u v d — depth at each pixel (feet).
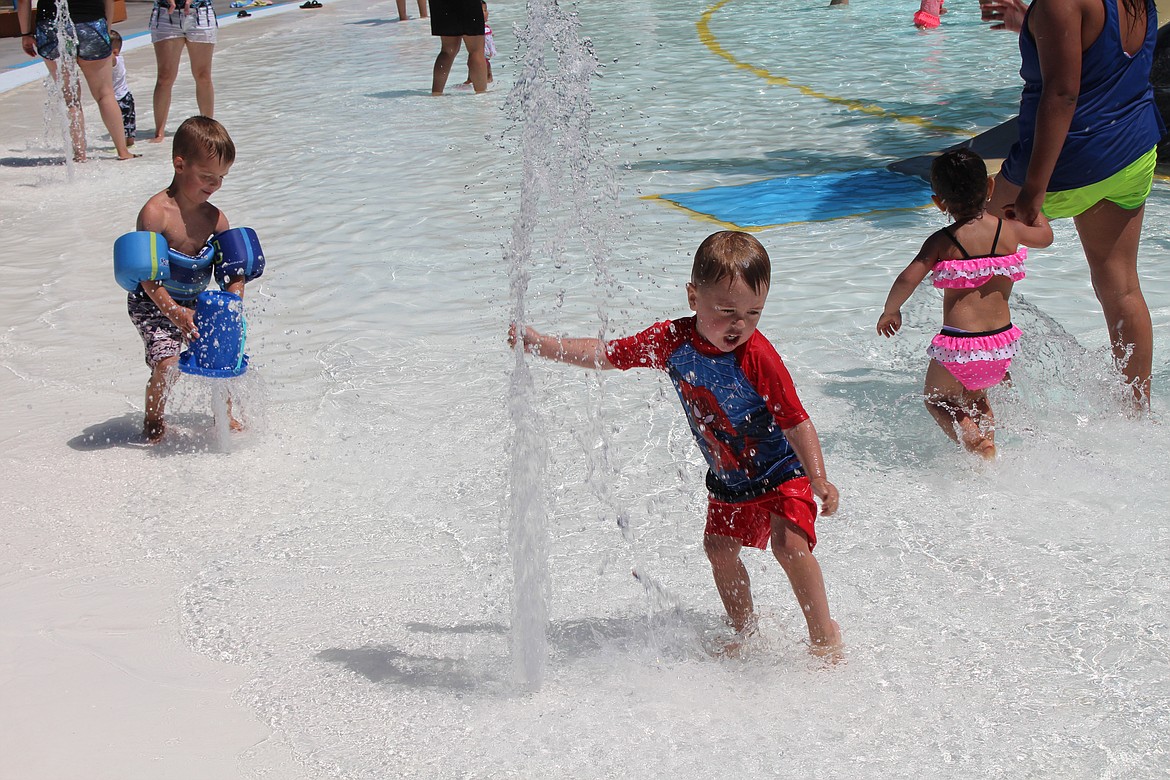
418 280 24.77
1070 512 13.43
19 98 55.93
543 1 12.40
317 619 11.87
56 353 21.07
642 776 9.11
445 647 11.26
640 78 50.70
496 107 46.21
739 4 79.56
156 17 42.27
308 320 22.52
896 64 52.29
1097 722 9.57
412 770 9.30
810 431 10.30
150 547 13.66
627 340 10.99
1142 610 11.26
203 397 18.79
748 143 37.63
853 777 9.01
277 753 9.59
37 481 15.58
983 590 11.84
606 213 27.81
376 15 87.25
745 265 9.95
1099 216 16.12
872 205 29.53
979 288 15.21
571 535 13.48
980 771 9.02
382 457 16.07
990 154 33.19
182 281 17.06
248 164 37.99
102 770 9.37
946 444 15.48
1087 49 15.25
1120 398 16.07
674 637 11.26
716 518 11.07
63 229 30.81
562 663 10.87
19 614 12.05
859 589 11.96
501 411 17.42
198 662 11.09
